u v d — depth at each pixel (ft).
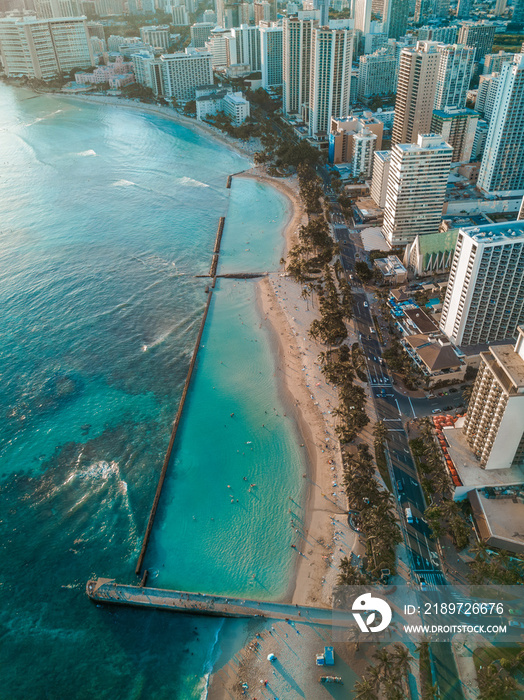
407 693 406.41
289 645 448.65
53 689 433.89
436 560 499.92
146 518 567.18
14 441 655.76
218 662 444.96
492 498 536.83
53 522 562.25
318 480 598.34
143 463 629.10
